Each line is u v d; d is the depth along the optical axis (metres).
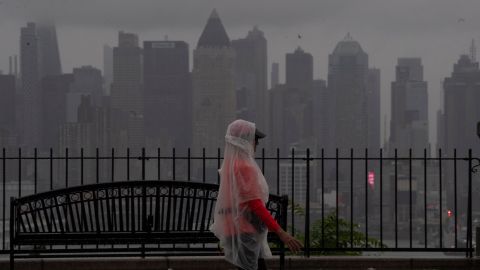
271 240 7.82
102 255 8.70
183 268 9.34
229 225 6.56
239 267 6.54
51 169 10.10
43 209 8.23
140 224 8.81
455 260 9.72
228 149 6.59
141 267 9.29
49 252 8.43
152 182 8.41
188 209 8.44
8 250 9.45
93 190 8.33
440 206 10.28
